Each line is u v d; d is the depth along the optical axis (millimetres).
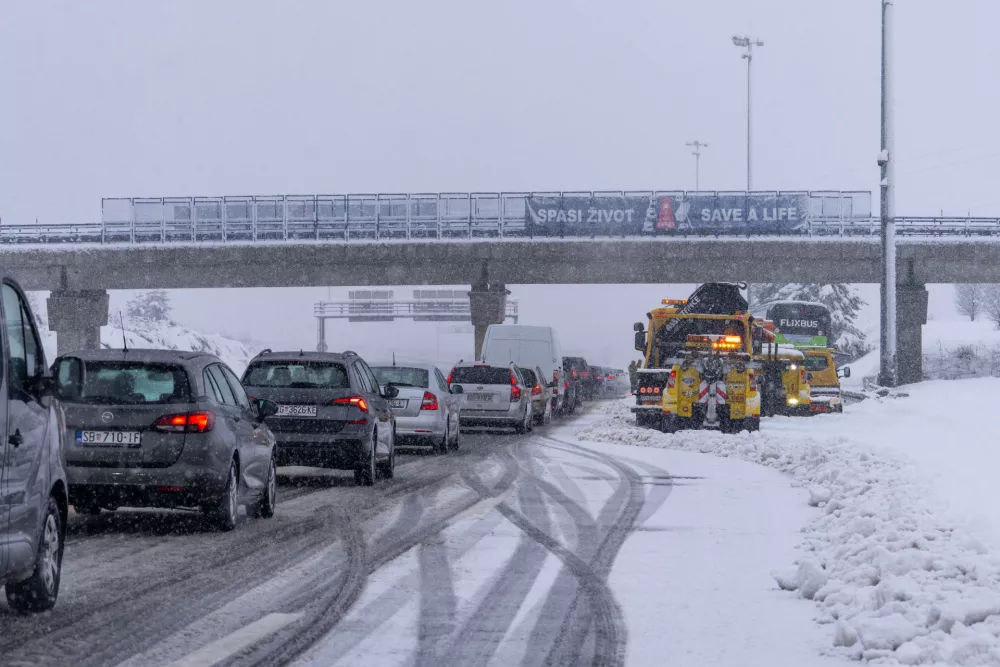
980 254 104500
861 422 57750
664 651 12695
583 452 43750
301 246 105188
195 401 20734
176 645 12586
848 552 17859
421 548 19719
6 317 12922
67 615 14109
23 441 13039
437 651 12555
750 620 14273
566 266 106625
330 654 12297
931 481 26453
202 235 106750
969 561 15258
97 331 110188
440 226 106375
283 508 25453
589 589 16203
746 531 22109
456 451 44438
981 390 82312
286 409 29234
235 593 15586
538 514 24578
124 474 20250
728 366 50844
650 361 56438
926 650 11703
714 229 105438
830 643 13031
